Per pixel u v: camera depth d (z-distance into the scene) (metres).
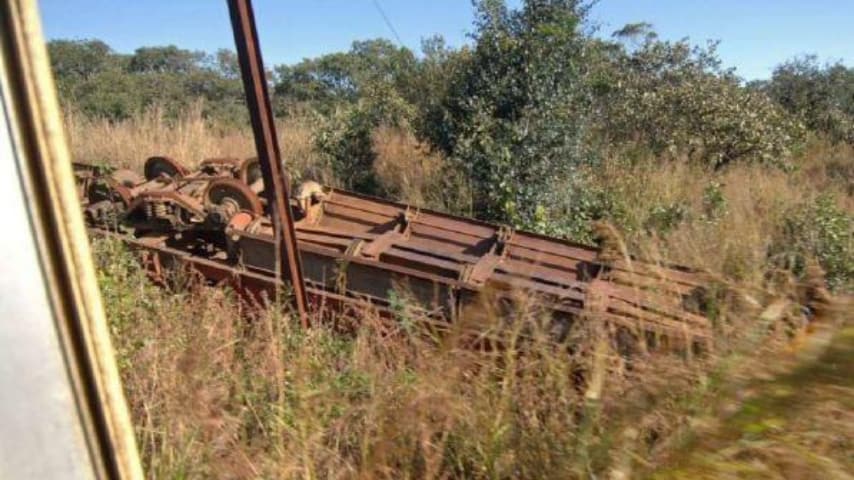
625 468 1.93
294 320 4.23
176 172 7.00
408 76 13.41
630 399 2.09
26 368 1.16
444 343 2.83
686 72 14.08
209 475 2.46
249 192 5.63
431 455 2.44
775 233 6.63
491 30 9.26
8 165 1.11
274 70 27.12
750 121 12.58
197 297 4.42
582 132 9.23
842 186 11.66
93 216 5.68
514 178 8.66
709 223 6.27
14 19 1.10
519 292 3.01
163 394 2.84
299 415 2.75
